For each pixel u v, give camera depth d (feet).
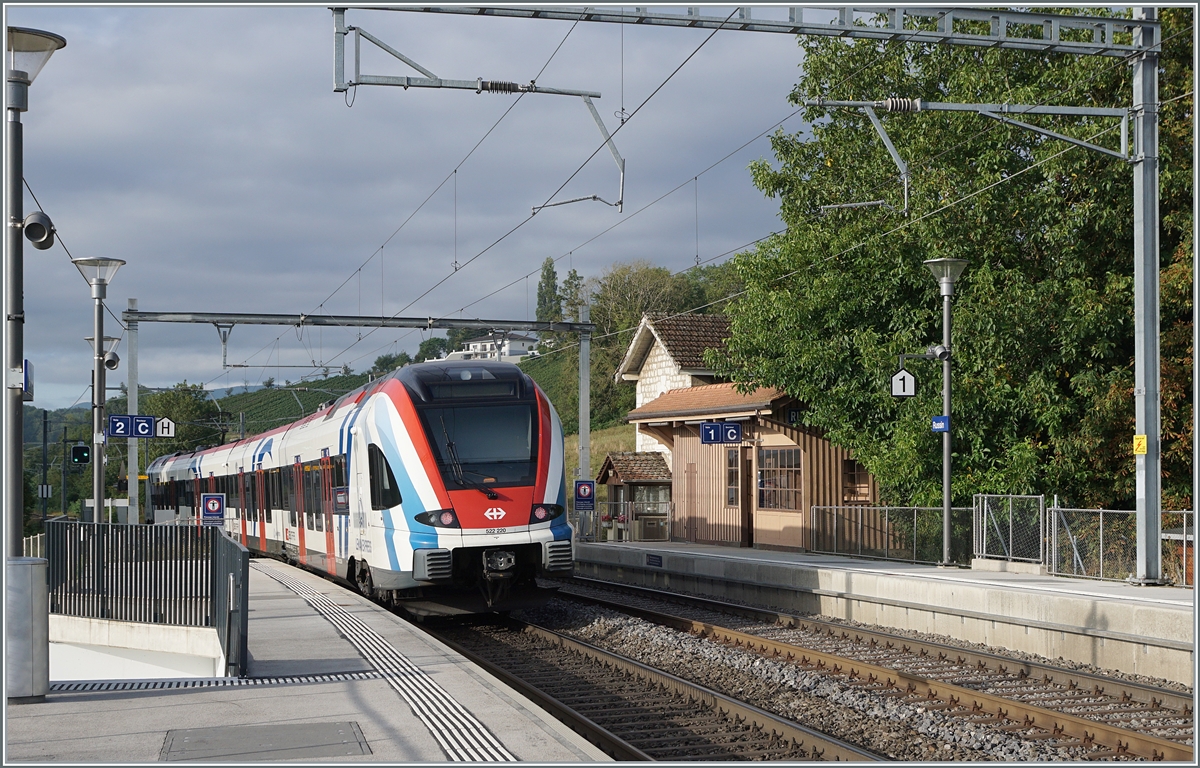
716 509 96.89
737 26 43.21
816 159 80.02
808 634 50.49
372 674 33.04
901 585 52.85
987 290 66.18
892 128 74.08
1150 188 50.98
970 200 66.90
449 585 52.11
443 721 26.45
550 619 58.95
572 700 35.81
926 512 68.28
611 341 243.60
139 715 27.40
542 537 51.93
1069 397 67.87
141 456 260.62
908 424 68.13
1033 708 31.09
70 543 49.49
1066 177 67.15
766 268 75.46
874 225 71.46
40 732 25.64
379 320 97.71
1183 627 37.68
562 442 54.85
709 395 98.58
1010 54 71.10
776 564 63.62
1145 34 49.70
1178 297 66.59
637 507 110.63
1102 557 54.13
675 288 253.44
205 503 107.04
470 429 52.90
